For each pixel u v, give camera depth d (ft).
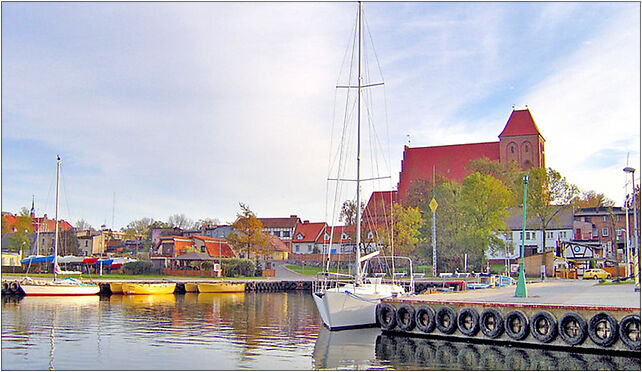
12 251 315.58
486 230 246.68
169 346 90.94
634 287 142.31
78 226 519.19
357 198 120.47
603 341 83.30
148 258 307.99
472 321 95.71
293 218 435.12
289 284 258.78
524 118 434.71
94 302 171.32
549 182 266.36
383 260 266.77
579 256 286.66
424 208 317.83
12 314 134.41
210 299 192.34
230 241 294.87
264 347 91.09
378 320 112.06
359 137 122.31
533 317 89.81
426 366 78.07
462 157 441.68
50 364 77.15
